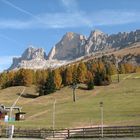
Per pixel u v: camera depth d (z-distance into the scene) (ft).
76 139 248.93
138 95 485.15
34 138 267.18
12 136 278.05
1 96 637.30
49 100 553.64
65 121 363.35
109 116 366.43
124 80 642.63
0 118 410.31
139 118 339.36
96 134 250.57
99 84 628.69
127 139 225.56
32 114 444.14
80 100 506.89
